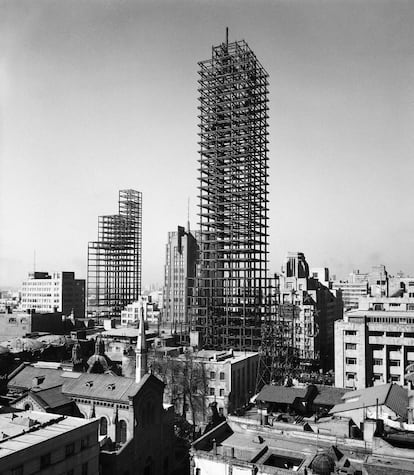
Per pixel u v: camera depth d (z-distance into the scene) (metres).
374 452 50.78
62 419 61.66
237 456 56.16
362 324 124.56
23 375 89.56
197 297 176.25
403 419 61.47
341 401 75.06
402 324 122.12
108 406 73.75
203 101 195.50
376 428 54.91
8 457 47.47
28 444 51.19
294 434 60.47
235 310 199.38
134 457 69.31
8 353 114.56
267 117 186.62
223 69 195.00
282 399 75.00
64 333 197.88
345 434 60.84
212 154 194.75
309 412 75.44
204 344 160.75
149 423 74.12
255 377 125.88
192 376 111.38
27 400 73.06
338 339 126.94
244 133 189.75
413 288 196.75
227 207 191.38
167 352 123.56
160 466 76.00
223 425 66.06
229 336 160.38
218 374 110.00
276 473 49.91
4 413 67.12
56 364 109.00
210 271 181.50
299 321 194.50
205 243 192.88
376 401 63.16
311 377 150.38
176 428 97.50
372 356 125.00
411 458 48.94
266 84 189.25
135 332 157.12
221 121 190.62
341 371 125.69
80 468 58.22
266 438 62.19
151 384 74.69
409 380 79.31
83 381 80.62
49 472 52.88
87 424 59.94
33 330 181.75
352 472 49.03
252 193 180.75
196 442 58.84
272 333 152.88
